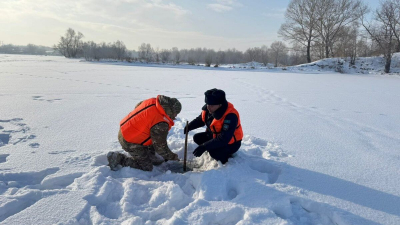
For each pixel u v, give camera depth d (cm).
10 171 323
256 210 262
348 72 3011
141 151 347
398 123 647
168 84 1290
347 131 568
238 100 923
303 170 361
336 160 403
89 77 1518
